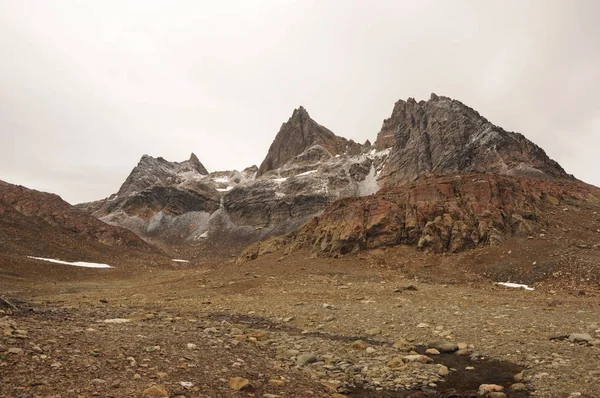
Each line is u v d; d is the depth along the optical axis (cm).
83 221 13588
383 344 1575
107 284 5947
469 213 5100
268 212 19850
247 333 1677
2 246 8688
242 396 856
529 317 1947
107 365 920
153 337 1303
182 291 3681
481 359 1305
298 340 1594
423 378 1116
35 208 12669
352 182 19638
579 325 1716
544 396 948
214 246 18075
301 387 979
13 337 1011
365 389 1034
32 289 4834
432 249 4662
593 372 1073
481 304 2472
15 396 668
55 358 906
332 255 5041
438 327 1775
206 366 1037
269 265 4903
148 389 780
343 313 2236
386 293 3047
